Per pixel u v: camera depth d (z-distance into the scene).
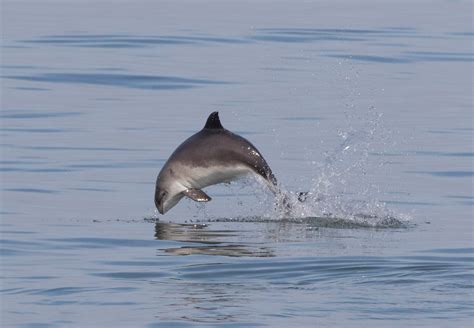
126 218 45.62
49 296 33.09
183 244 40.41
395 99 78.00
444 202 49.69
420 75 87.81
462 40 107.75
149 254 38.78
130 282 34.66
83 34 106.31
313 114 72.31
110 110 72.62
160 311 31.11
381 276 34.81
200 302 31.94
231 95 78.12
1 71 85.62
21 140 62.59
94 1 140.00
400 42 103.88
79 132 65.38
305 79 84.75
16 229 43.12
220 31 108.69
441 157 60.38
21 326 30.11
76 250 39.59
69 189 51.22
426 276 34.78
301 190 52.47
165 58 92.56
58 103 74.50
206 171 43.66
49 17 120.12
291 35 106.00
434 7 138.25
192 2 139.88
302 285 33.75
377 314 30.42
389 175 55.84
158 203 44.75
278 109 73.69
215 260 37.47
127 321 30.27
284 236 41.91
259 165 43.50
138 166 56.81
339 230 43.28
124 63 89.75
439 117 72.06
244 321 29.89
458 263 36.97
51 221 44.72
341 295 32.41
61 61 90.44
